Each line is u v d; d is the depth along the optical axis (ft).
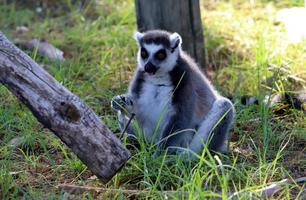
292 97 38.99
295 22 50.52
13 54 25.72
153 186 27.50
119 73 43.70
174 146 32.55
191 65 34.37
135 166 29.81
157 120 33.37
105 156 26.45
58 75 40.88
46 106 25.77
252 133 35.55
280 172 30.73
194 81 33.58
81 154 26.48
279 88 39.34
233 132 36.06
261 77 42.45
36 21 57.57
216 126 33.17
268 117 36.86
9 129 34.37
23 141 33.68
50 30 53.88
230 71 44.16
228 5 57.72
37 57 47.03
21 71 25.67
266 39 48.34
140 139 31.94
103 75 42.78
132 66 45.19
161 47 32.65
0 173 29.09
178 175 29.91
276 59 44.57
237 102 37.17
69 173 30.68
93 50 48.34
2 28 55.16
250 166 30.50
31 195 27.50
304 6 53.36
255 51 45.24
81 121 26.03
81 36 51.16
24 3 62.13
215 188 27.96
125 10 55.52
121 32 50.75
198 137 33.22
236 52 47.91
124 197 27.58
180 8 41.65
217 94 35.83
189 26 42.42
